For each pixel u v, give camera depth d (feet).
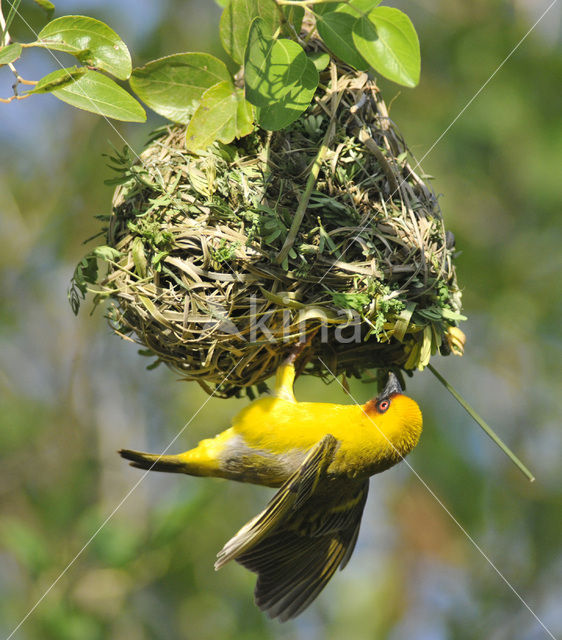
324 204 21.26
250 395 25.49
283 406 23.13
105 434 44.04
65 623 35.14
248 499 43.37
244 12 20.38
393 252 21.58
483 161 44.88
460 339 23.22
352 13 18.80
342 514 25.31
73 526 38.47
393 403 23.62
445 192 44.37
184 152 22.00
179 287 21.44
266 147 21.66
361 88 22.62
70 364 45.16
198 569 39.60
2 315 44.70
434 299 22.24
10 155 46.50
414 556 47.62
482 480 44.80
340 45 19.83
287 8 20.57
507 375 45.60
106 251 21.67
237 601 40.47
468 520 45.34
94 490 42.60
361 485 25.45
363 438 23.32
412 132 44.65
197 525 39.58
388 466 23.99
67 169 45.85
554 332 44.91
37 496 41.01
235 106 20.62
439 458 44.47
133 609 36.99
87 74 19.61
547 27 46.01
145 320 21.80
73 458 43.14
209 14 46.32
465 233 44.39
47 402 44.45
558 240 45.09
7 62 18.88
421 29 46.50
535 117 44.50
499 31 45.65
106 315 22.93
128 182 22.17
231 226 21.16
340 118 22.38
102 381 45.06
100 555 36.63
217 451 23.32
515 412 45.55
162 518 37.01
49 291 45.85
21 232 45.83
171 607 38.27
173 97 22.00
